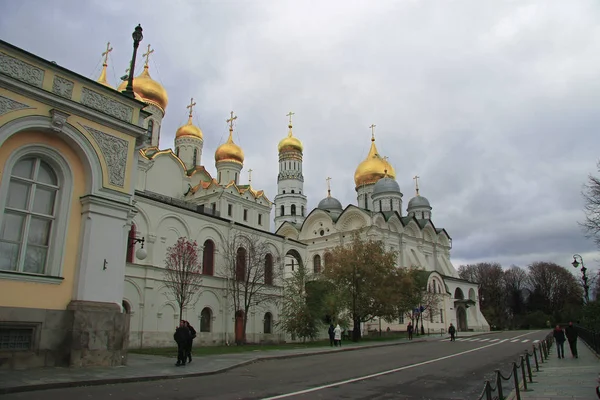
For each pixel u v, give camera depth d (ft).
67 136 53.88
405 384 46.83
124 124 59.98
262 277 140.77
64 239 52.85
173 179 167.32
